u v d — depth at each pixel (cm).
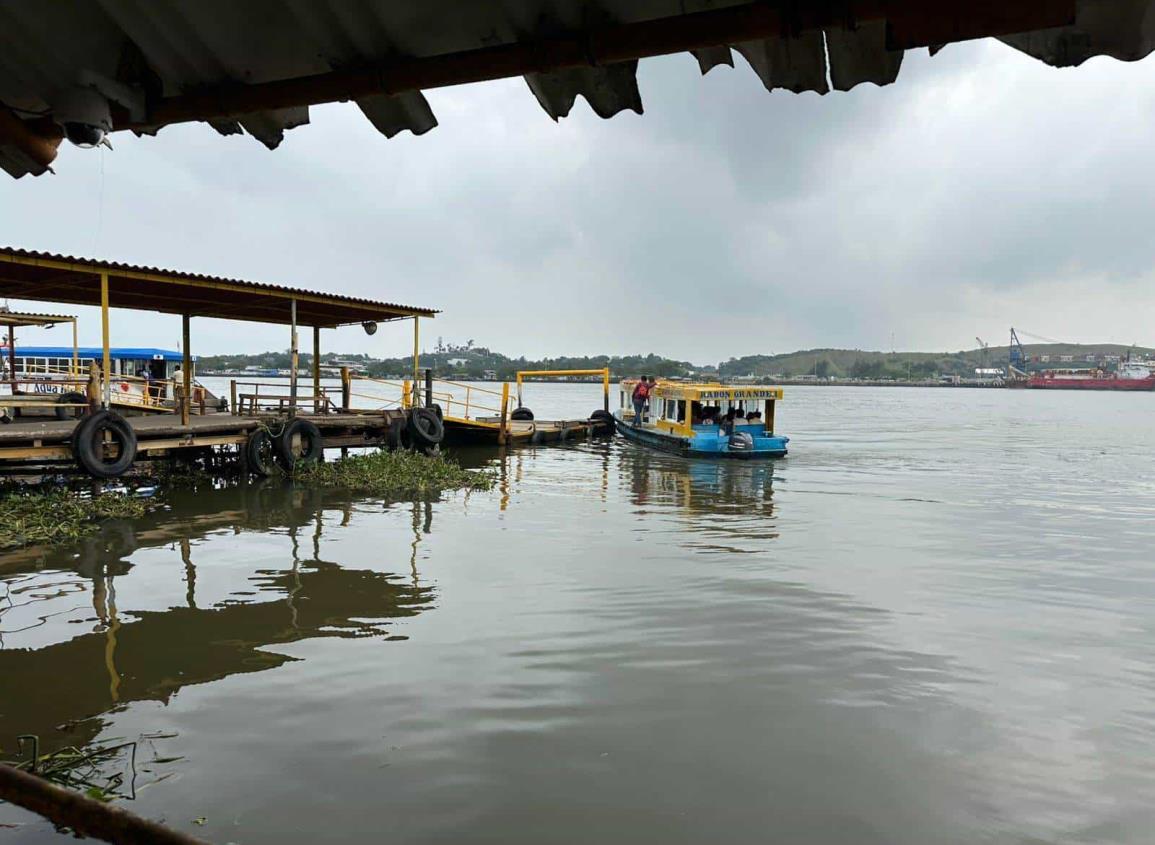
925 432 3809
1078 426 4403
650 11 274
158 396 2384
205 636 705
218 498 1440
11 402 1266
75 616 758
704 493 1652
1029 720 562
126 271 1350
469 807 432
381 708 557
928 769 489
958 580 949
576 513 1376
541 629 738
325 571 937
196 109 345
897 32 249
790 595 866
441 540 1126
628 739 518
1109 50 253
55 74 347
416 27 295
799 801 448
